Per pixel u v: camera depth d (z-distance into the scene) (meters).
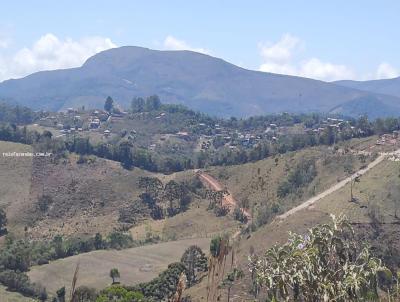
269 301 23.59
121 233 134.00
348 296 21.86
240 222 130.88
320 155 138.88
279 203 118.19
